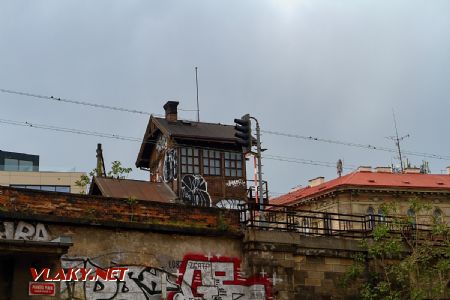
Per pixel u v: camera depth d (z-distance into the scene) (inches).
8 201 826.8
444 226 1101.1
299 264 1035.9
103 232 888.9
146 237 919.7
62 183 2630.4
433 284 1075.3
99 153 1555.1
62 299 836.0
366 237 1106.7
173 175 1497.3
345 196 2043.6
